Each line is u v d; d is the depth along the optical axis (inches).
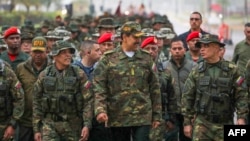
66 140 497.7
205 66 483.8
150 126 496.1
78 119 501.0
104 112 485.1
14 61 587.5
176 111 552.7
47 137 491.5
